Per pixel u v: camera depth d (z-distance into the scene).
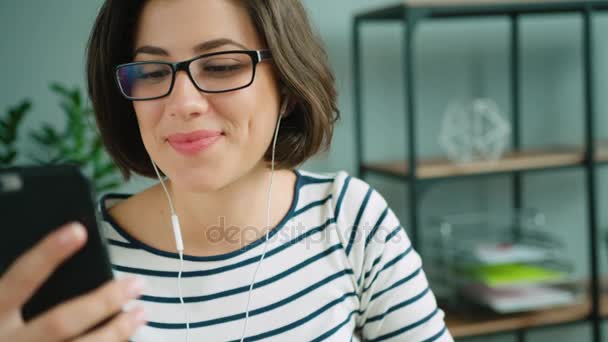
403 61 1.99
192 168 0.67
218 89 0.66
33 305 0.50
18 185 0.48
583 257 2.20
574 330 2.22
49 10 1.79
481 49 2.04
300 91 0.75
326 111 0.80
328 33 1.92
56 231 0.47
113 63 0.74
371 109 1.98
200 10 0.66
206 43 0.66
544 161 1.78
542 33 2.09
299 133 0.81
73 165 0.50
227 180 0.68
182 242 0.76
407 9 1.60
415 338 0.82
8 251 0.49
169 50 0.66
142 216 0.79
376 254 0.82
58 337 0.45
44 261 0.44
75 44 1.81
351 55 1.94
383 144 2.00
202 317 0.74
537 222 2.14
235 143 0.68
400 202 2.03
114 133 0.79
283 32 0.71
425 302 0.84
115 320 0.48
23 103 1.62
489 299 1.72
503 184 2.11
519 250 1.78
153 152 0.69
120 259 0.77
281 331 0.76
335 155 1.96
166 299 0.75
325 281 0.79
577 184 2.17
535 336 2.20
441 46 2.01
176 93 0.65
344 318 0.80
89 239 0.50
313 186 0.86
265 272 0.77
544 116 2.12
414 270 0.85
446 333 0.85
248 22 0.69
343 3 1.93
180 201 0.76
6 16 1.77
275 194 0.82
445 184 2.06
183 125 0.65
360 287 0.83
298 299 0.77
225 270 0.76
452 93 2.03
